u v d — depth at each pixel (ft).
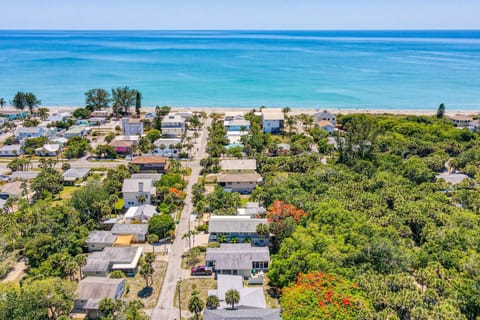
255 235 302.86
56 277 238.89
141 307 223.10
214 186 412.16
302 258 246.06
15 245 282.97
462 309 213.25
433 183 393.09
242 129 601.62
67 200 369.71
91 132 624.59
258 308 218.59
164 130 582.76
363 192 362.74
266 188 374.84
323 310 196.65
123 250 279.08
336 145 520.01
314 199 343.26
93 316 223.10
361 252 252.83
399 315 207.21
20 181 400.67
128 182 366.63
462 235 278.46
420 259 254.06
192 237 312.71
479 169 430.20
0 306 195.93
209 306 219.41
